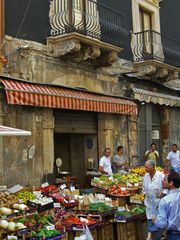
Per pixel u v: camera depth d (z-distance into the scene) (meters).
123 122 12.58
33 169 9.12
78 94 9.86
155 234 6.57
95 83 11.46
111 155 11.82
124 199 8.32
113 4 12.55
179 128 16.22
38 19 9.78
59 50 9.88
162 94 14.20
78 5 10.91
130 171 10.65
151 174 6.71
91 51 10.34
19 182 8.73
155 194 6.55
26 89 8.16
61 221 6.56
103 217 7.11
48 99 8.61
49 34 10.04
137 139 13.20
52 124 9.71
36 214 6.44
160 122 15.10
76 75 10.71
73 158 12.00
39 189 7.98
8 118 8.55
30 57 9.28
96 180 8.88
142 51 13.26
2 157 8.35
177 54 15.30
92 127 11.73
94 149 11.91
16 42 9.05
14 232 5.78
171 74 14.66
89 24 10.56
